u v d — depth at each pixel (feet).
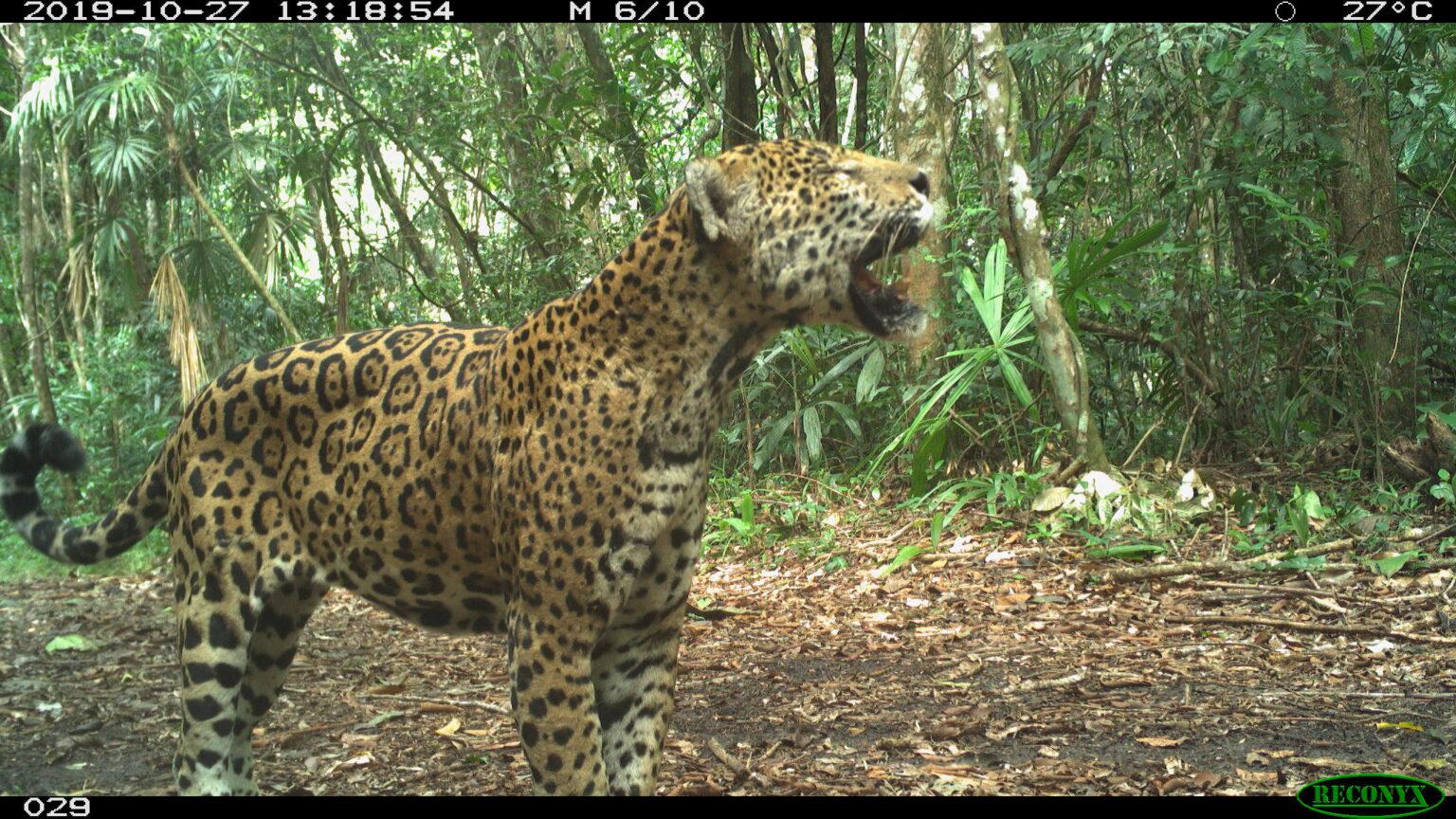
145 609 19.12
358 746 11.87
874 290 9.16
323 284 35.19
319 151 30.42
